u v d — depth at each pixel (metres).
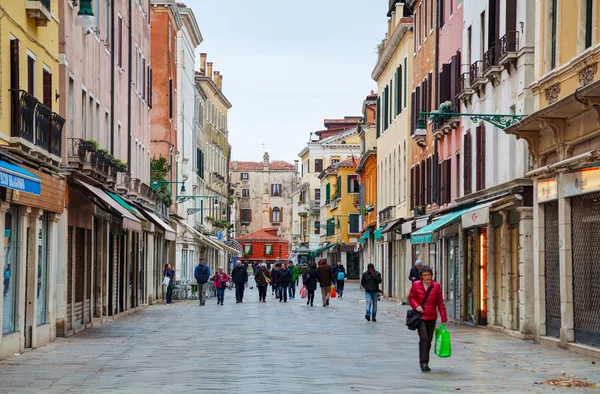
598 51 18.48
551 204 21.98
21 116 19.17
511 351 20.19
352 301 49.38
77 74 26.14
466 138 31.20
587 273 19.75
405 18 47.09
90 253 28.03
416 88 44.06
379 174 59.50
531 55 24.00
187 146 64.88
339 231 91.38
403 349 20.66
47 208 21.50
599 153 18.38
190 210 64.44
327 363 17.52
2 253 18.28
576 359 18.42
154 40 52.78
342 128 120.75
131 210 29.98
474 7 30.61
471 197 29.83
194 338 23.64
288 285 50.31
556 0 21.67
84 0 18.58
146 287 43.31
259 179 156.38
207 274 43.34
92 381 15.00
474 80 29.12
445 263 35.06
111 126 32.28
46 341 22.25
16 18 19.44
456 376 15.55
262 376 15.39
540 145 22.39
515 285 25.05
